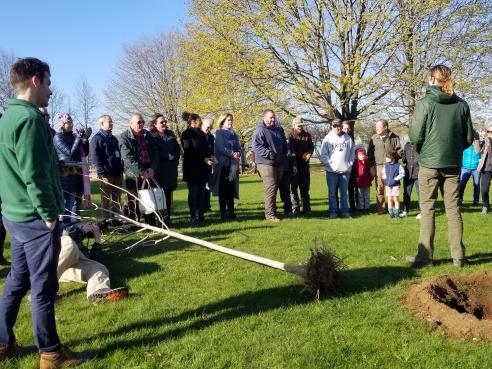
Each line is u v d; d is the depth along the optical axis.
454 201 5.67
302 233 8.01
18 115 3.09
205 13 20.95
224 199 9.88
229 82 20.95
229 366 3.38
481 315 4.68
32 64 3.24
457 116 5.43
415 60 19.39
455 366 3.30
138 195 8.12
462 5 19.02
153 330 4.01
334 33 18.59
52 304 3.37
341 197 10.16
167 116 42.41
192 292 4.98
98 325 4.16
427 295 4.38
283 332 3.88
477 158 11.75
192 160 9.20
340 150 9.91
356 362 3.38
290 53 19.77
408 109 20.83
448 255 6.29
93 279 4.96
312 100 20.39
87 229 6.16
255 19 19.52
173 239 7.66
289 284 5.11
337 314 4.24
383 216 10.20
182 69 36.09
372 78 19.02
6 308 3.45
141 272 5.77
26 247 3.30
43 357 3.38
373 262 5.95
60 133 8.54
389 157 9.88
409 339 3.72
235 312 4.36
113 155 8.73
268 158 9.45
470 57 19.25
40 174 3.11
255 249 6.87
